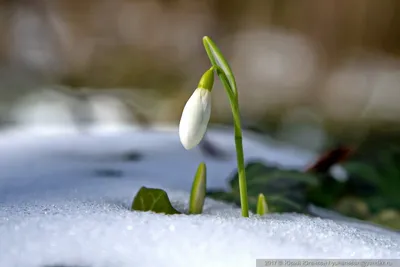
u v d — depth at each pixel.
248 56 2.14
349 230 0.44
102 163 0.65
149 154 0.71
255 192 0.55
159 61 2.02
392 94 1.97
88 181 0.56
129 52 2.01
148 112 1.42
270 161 0.73
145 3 2.10
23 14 1.93
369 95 1.98
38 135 0.86
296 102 1.96
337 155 0.61
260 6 2.22
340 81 2.08
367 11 2.28
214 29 2.15
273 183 0.56
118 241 0.39
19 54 1.86
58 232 0.39
